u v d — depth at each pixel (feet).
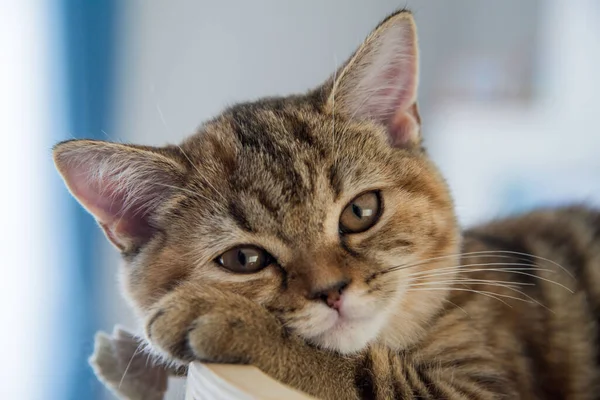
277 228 0.76
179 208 0.79
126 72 1.13
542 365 0.86
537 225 1.00
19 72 1.09
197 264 0.77
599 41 1.26
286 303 0.73
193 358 0.69
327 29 1.17
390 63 0.85
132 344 0.84
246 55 1.16
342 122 0.83
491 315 0.84
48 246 1.12
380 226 0.79
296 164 0.78
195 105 1.15
